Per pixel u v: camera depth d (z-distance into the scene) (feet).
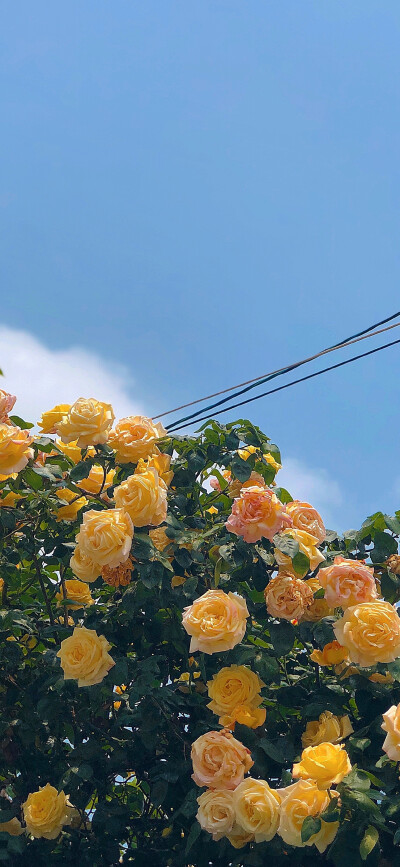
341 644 8.07
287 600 8.68
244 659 8.52
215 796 7.67
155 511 8.85
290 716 9.28
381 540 9.52
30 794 8.77
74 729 9.55
